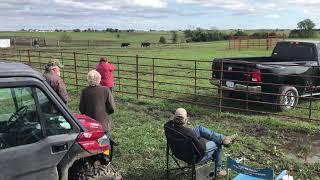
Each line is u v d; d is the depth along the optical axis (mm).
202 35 79125
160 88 15555
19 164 4059
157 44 64375
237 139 8672
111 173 4750
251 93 11094
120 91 14062
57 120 4336
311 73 11922
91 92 6762
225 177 6516
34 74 4145
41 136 4195
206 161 6348
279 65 10945
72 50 40094
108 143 4793
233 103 12531
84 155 4488
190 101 12617
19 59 27344
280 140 8844
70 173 4746
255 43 51906
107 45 57656
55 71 8156
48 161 4227
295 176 6844
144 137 8781
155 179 6641
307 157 7809
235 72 11273
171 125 6160
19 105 4160
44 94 4219
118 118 10664
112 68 11945
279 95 10617
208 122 10289
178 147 6090
